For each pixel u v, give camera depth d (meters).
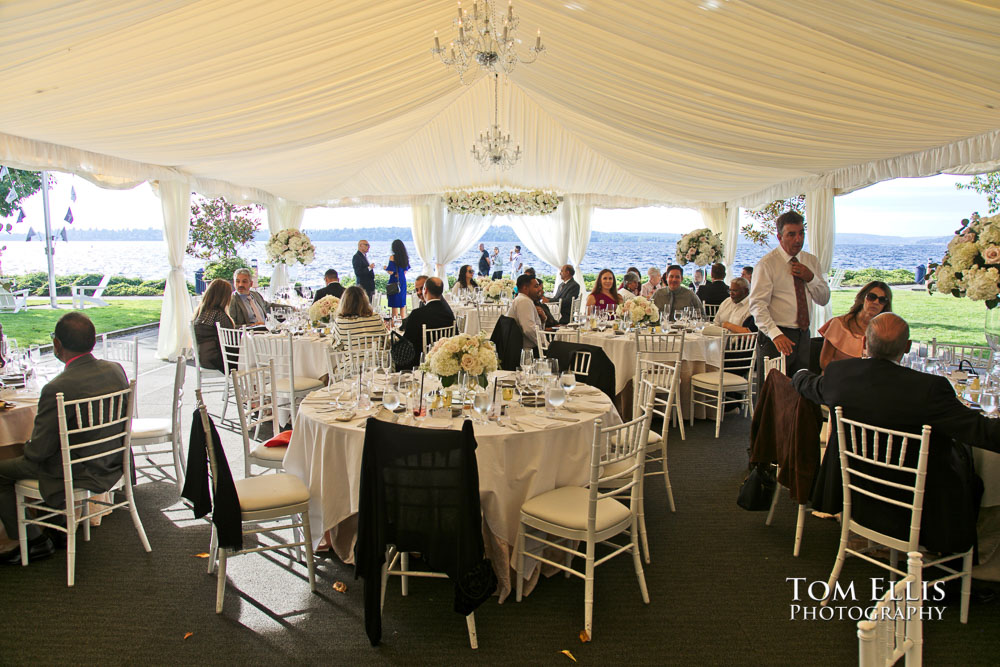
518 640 2.61
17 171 12.37
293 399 5.07
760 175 8.02
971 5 2.52
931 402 2.56
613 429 2.69
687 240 9.96
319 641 2.60
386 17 3.96
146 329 12.02
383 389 3.56
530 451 2.96
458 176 10.73
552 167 10.05
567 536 2.70
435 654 2.51
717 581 3.10
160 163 7.41
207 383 7.31
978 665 2.45
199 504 2.87
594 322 6.70
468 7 4.09
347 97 5.36
